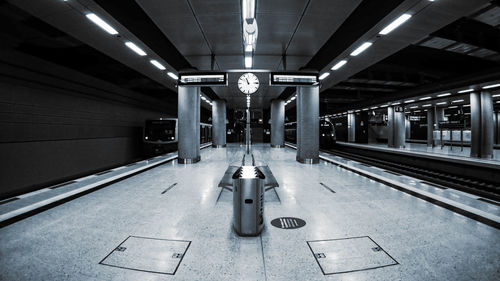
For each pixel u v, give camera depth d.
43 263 2.56
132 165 9.20
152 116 18.34
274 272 2.41
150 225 3.58
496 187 8.38
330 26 6.38
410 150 17.97
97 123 11.91
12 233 3.29
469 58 11.52
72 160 10.18
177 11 5.59
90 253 2.77
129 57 8.20
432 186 5.67
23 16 6.16
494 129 20.75
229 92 17.52
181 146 10.38
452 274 2.36
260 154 14.41
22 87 7.79
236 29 6.57
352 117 31.56
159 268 2.48
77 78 9.61
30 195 4.87
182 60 9.02
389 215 4.00
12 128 7.50
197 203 4.67
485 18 7.41
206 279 2.30
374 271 2.43
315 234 3.29
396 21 5.54
